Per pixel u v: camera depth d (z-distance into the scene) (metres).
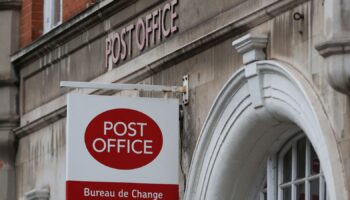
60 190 19.64
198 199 15.86
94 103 15.80
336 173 13.12
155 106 15.94
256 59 14.58
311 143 14.13
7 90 21.52
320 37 13.54
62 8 20.56
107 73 18.33
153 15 17.11
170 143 15.91
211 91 15.74
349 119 13.05
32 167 20.83
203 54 15.95
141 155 15.81
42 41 20.31
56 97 20.06
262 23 14.67
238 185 15.56
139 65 17.38
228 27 15.23
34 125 20.69
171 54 16.52
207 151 15.73
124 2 17.73
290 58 14.10
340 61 12.71
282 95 14.24
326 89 13.41
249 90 14.78
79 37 19.30
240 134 15.12
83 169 15.64
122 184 15.72
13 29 21.72
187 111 16.28
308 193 14.49
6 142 21.41
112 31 18.23
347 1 12.81
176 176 15.86
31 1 21.34
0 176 21.45
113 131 15.79
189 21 16.30
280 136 15.00
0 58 21.66
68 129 15.69
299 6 13.98
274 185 15.17
